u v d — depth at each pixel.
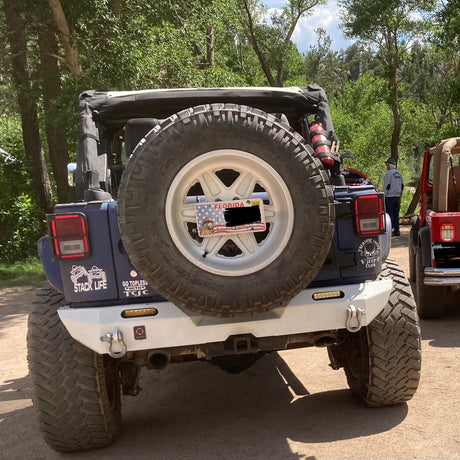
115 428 4.03
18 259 17.02
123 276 3.52
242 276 3.23
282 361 5.73
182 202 3.26
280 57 37.34
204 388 5.20
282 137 3.22
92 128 4.30
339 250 3.68
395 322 3.87
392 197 16.38
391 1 27.56
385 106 54.25
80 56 16.89
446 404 4.14
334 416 4.12
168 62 18.11
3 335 8.23
